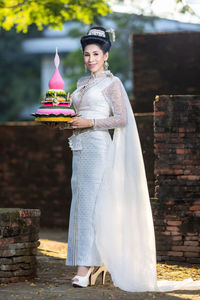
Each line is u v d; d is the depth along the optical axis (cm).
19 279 556
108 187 536
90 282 537
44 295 484
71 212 548
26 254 564
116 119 539
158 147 737
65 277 591
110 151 544
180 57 1170
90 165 539
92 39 547
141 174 545
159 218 736
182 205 730
